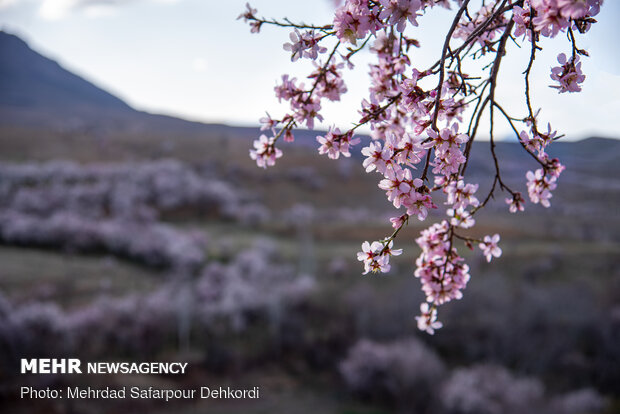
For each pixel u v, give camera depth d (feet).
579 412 104.27
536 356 125.08
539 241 201.05
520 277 163.73
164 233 210.38
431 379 115.14
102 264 181.47
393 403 116.37
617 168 394.93
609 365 119.44
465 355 131.13
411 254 185.26
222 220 257.55
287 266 189.88
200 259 186.91
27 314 127.03
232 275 178.50
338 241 225.97
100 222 215.92
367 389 118.52
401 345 130.41
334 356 135.23
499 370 118.52
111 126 606.96
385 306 149.48
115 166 304.30
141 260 190.08
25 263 170.91
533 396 108.68
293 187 314.76
